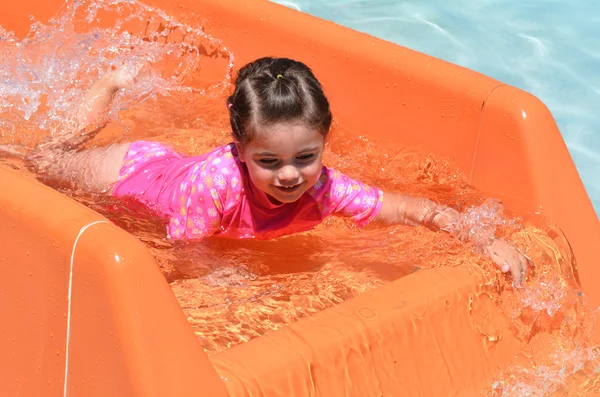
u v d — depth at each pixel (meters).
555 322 2.44
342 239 2.71
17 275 1.92
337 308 2.10
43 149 3.03
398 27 4.80
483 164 2.67
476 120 2.67
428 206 2.56
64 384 1.84
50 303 1.84
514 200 2.60
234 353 1.90
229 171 2.44
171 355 1.70
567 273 2.48
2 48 3.84
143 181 2.65
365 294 2.17
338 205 2.54
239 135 2.23
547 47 4.59
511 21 4.87
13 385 1.97
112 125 3.31
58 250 1.79
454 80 2.73
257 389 1.83
